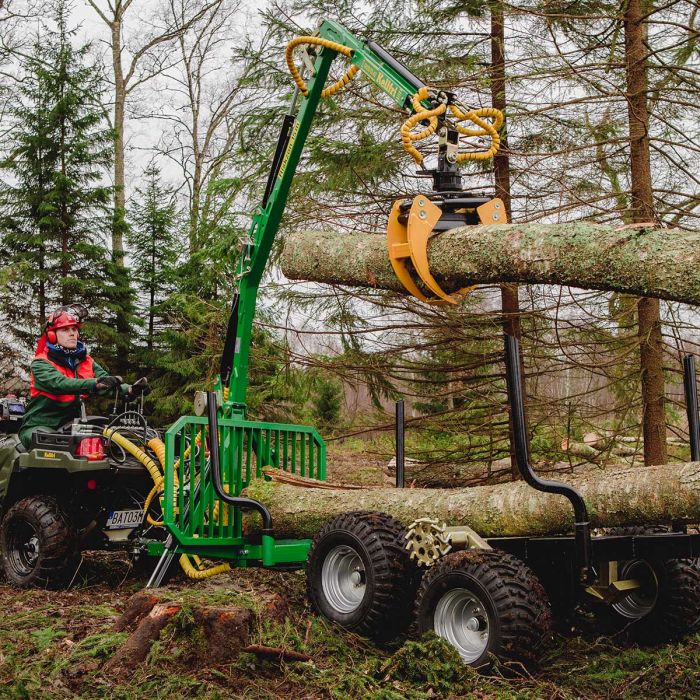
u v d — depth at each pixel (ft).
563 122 27.89
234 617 14.02
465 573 14.05
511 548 15.61
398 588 15.49
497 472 29.91
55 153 55.52
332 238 16.58
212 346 36.94
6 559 21.83
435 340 28.99
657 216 26.22
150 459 21.04
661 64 26.32
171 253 55.36
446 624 14.38
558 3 27.22
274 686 13.25
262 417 41.98
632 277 12.11
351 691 12.91
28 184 55.77
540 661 13.98
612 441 27.58
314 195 29.25
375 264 15.69
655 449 26.58
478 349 29.04
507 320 28.17
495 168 28.32
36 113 55.83
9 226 55.11
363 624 15.43
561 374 29.55
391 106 27.84
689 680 13.38
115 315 55.83
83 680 13.37
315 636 15.24
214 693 12.51
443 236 13.97
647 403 26.73
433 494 16.96
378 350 29.43
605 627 17.15
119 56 81.71
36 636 15.66
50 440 21.67
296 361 29.99
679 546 15.29
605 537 15.06
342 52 17.69
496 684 13.23
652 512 14.24
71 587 21.39
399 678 13.47
